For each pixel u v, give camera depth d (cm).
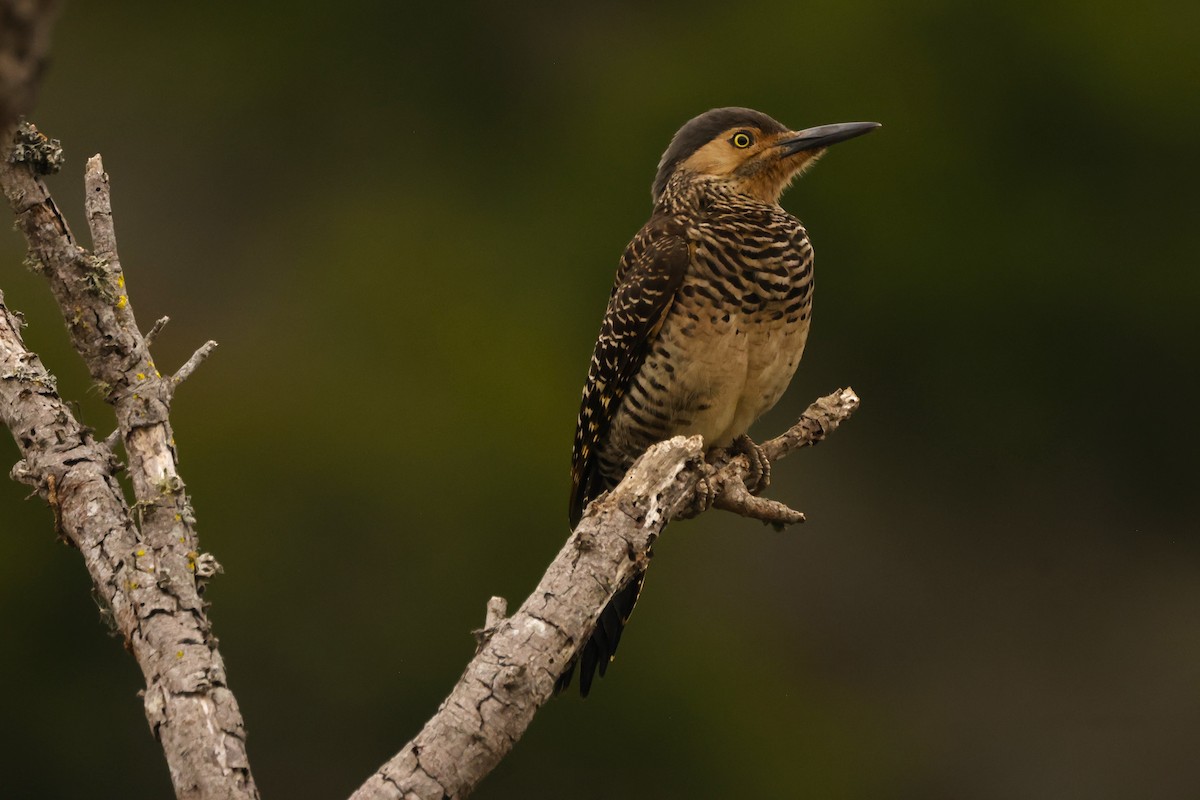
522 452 1678
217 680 458
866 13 2064
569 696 1538
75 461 500
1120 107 1994
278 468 1627
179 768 447
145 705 457
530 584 1606
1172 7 2050
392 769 446
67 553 1517
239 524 1584
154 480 491
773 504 640
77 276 508
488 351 1797
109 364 505
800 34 2084
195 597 472
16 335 525
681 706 1558
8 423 510
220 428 1653
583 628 472
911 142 1977
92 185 521
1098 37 2014
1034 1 2033
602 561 481
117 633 492
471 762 449
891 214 1944
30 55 326
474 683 455
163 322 512
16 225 511
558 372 1805
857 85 2017
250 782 448
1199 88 1992
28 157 510
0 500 1522
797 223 813
